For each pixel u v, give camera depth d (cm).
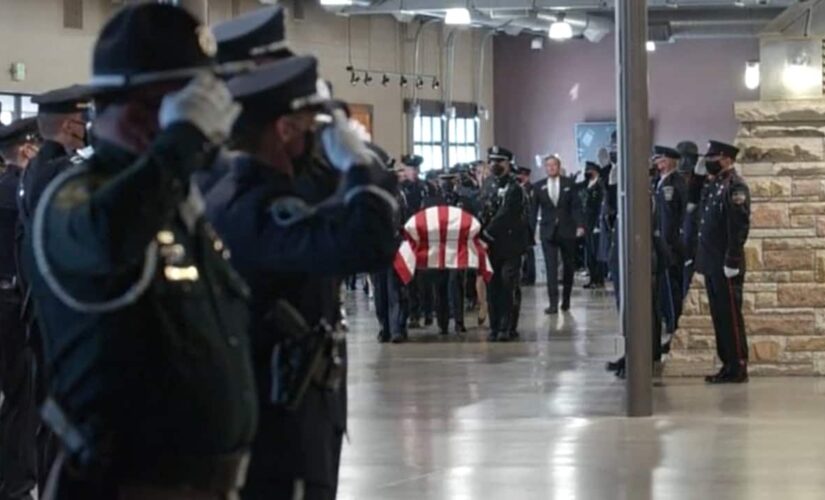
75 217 373
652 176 1788
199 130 374
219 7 2994
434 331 2191
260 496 495
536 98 4078
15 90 2494
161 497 400
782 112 1599
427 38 3709
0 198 903
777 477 1052
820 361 1605
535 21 3344
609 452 1156
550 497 991
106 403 393
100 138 400
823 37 1608
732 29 3359
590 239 3092
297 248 477
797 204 1599
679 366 1611
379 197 479
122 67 396
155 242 391
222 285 421
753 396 1448
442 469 1096
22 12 2508
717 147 1526
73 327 392
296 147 507
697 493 1000
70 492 404
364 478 1064
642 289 1322
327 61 3328
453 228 2025
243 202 484
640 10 1316
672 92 3944
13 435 918
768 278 1606
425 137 3709
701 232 1535
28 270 413
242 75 498
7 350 910
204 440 403
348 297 2902
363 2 3022
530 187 2566
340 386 524
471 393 1512
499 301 2041
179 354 396
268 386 495
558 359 1808
